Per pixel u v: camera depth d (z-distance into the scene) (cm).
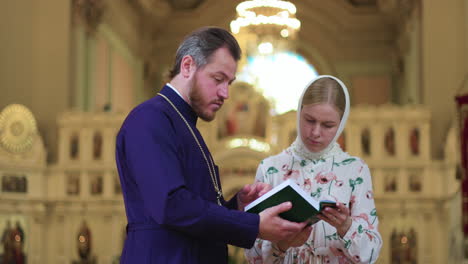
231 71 352
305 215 336
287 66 3284
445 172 2038
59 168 2094
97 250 2058
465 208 1642
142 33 3083
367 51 3164
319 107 394
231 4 3141
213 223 318
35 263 2025
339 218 349
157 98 356
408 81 2666
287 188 331
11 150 2023
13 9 2183
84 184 2094
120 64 2781
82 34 2278
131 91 2975
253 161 2133
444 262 1984
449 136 2019
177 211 316
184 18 3159
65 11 2192
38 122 2144
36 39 2181
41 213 2047
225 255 358
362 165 404
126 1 2767
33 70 2167
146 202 322
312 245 393
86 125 2122
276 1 2284
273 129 2167
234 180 2130
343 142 2100
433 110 2134
